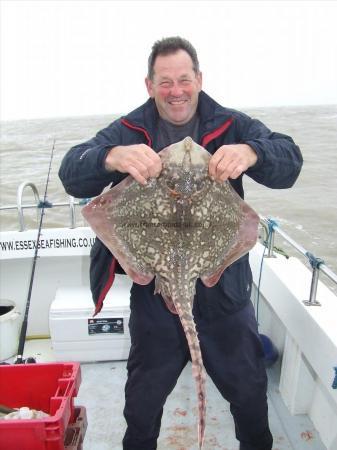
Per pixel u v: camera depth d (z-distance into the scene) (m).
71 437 2.14
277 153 1.93
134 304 2.30
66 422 2.01
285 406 3.06
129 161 1.73
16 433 1.88
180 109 2.07
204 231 1.79
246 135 2.15
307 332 2.52
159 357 2.26
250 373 2.25
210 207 1.78
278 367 3.41
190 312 1.64
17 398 2.41
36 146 23.66
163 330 2.23
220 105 2.16
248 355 2.24
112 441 2.87
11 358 3.85
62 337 3.61
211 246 1.83
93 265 2.30
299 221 9.16
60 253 3.79
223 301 2.17
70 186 2.07
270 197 11.20
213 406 3.16
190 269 1.76
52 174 14.84
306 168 10.30
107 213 1.89
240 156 1.76
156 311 2.23
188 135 2.22
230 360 2.23
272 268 3.17
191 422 3.01
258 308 3.77
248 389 2.25
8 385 2.40
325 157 9.94
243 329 2.22
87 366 3.71
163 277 1.80
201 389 1.49
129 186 1.85
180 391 3.35
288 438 2.81
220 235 1.85
